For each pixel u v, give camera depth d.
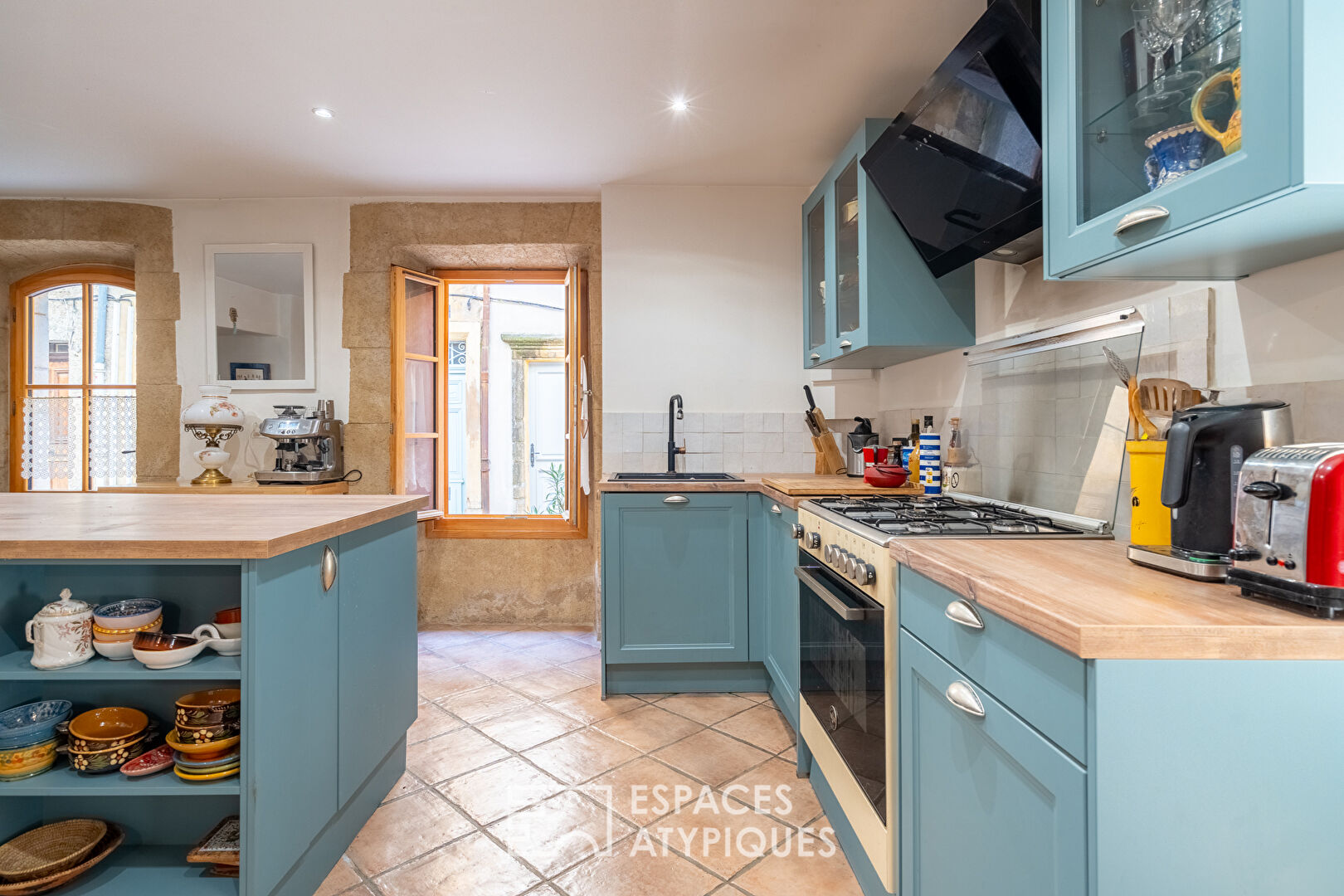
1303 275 1.16
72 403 4.08
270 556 1.36
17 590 1.60
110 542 1.36
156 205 3.70
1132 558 1.17
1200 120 0.99
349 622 1.78
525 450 6.85
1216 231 0.99
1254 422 1.03
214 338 3.71
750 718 2.67
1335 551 0.81
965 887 1.11
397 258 3.82
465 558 3.97
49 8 2.06
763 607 2.88
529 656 3.41
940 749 1.20
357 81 2.50
